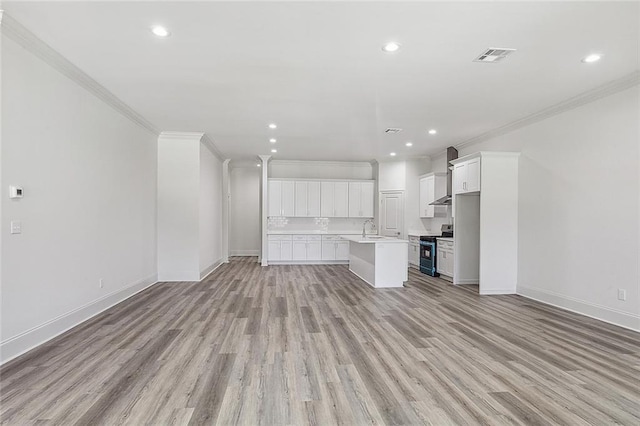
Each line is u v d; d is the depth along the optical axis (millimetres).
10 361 2869
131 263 5230
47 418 2090
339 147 7684
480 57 3322
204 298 5176
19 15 2641
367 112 5074
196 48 3166
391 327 3896
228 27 2799
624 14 2586
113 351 3129
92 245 4117
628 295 3867
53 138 3381
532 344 3391
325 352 3156
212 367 2824
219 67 3566
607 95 4070
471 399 2361
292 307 4719
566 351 3215
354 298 5277
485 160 5590
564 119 4699
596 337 3588
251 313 4406
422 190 8648
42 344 3248
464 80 3879
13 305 2902
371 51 3207
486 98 4457
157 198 6285
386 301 5105
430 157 8852
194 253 6441
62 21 2723
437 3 2467
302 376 2682
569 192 4625
